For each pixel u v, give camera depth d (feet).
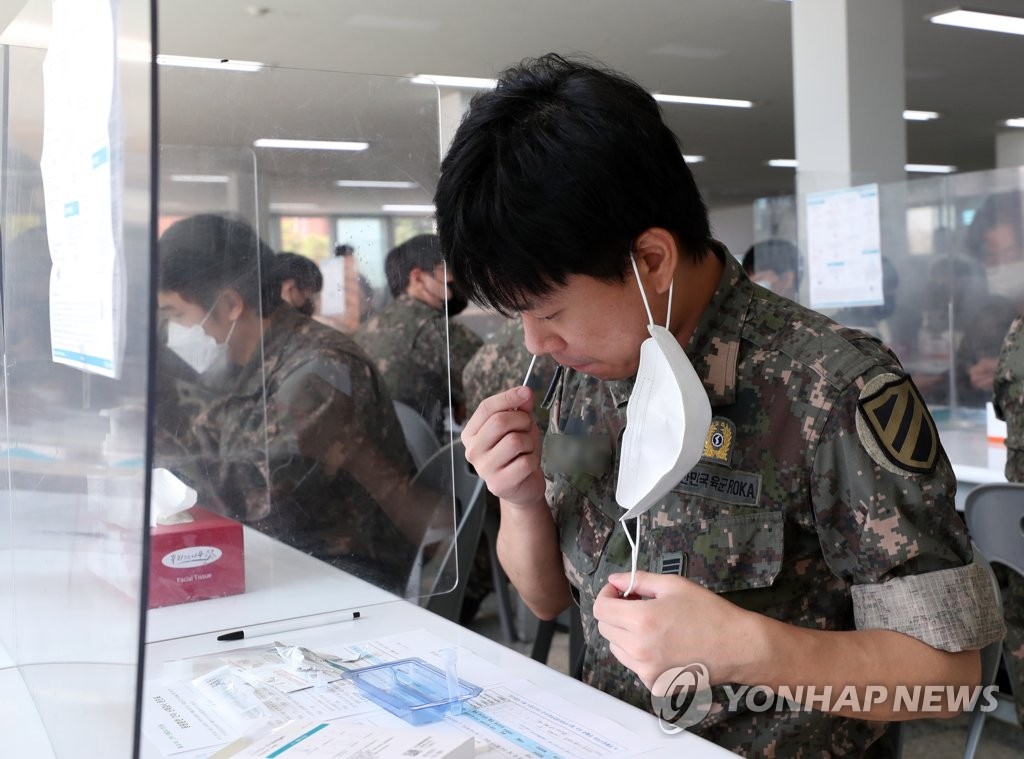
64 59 2.25
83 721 2.15
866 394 2.89
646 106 2.81
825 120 14.92
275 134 4.20
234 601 4.00
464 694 2.86
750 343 3.13
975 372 11.85
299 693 2.92
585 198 2.59
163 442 4.20
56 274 2.42
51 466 2.56
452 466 5.04
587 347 2.91
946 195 12.06
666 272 2.83
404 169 4.50
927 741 7.81
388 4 16.46
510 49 19.53
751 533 3.06
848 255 13.09
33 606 2.92
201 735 2.67
